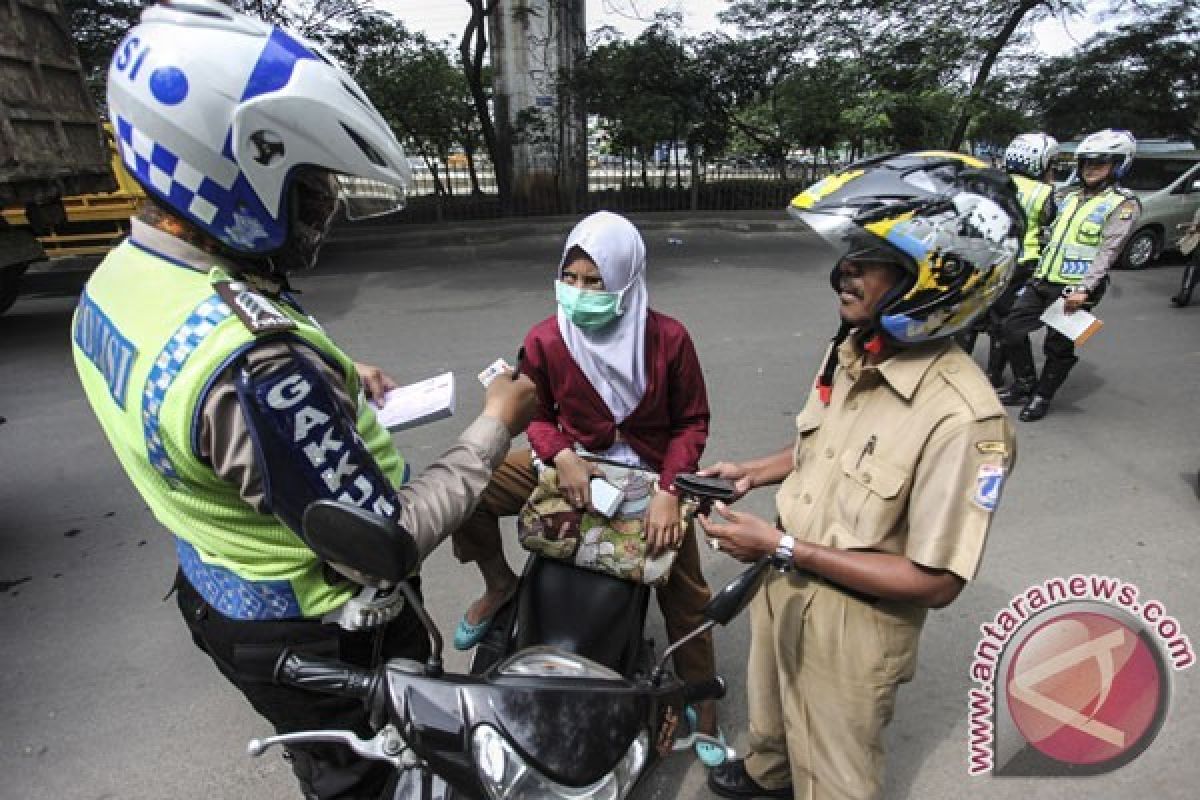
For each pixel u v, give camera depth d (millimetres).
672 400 2033
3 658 2611
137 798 2068
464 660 2523
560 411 2039
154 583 3037
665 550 1820
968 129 12898
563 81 12164
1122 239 4062
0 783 2115
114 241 7848
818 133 12398
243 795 2074
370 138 1063
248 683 1293
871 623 1461
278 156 995
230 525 1133
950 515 1271
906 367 1361
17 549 3281
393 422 1495
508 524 3424
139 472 1141
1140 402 4727
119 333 1054
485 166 14406
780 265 9219
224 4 999
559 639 1700
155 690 2463
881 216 1226
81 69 4719
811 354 5633
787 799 1984
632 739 1162
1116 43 13367
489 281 8469
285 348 1015
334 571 1214
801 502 1532
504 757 1076
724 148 13000
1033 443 4148
